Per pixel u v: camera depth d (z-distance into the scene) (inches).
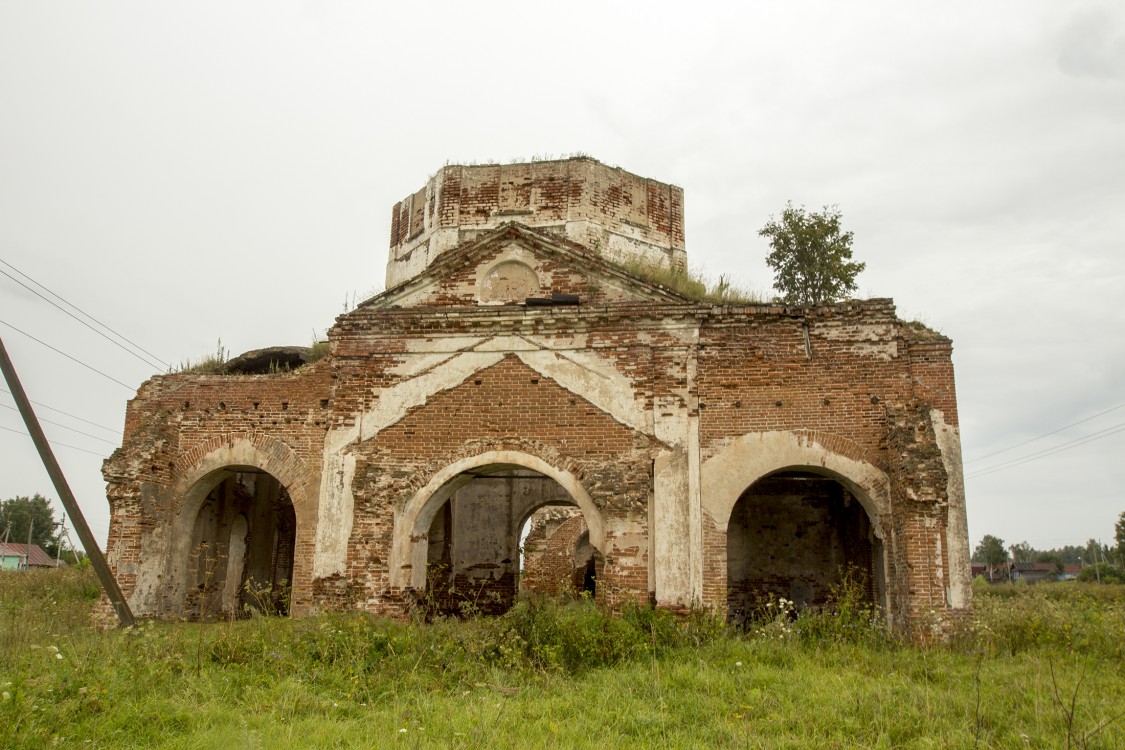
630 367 599.8
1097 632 489.1
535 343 617.3
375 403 625.3
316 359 756.6
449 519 880.3
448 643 439.5
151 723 308.7
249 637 451.8
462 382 619.2
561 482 590.6
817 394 573.9
